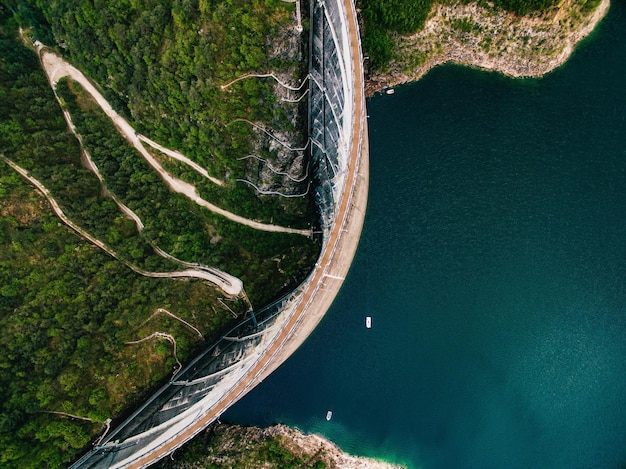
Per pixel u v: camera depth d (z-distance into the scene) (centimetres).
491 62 8000
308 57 6525
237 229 8175
